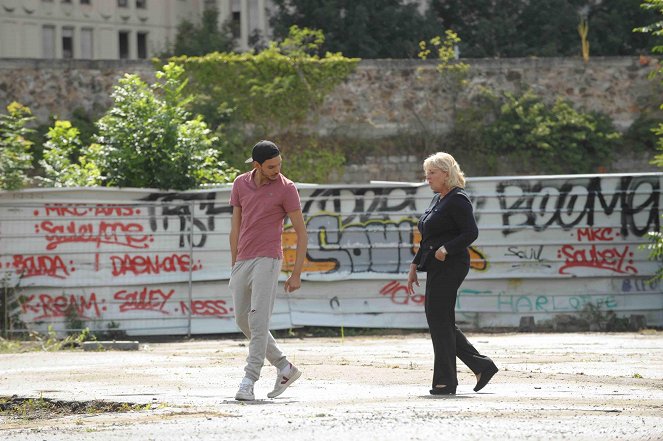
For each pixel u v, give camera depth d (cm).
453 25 13138
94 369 2955
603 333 4762
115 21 15112
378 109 8112
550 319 5025
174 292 4822
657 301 5091
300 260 2170
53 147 5478
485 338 4378
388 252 4944
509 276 5028
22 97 7706
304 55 8031
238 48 15012
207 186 5003
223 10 15138
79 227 4769
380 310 4934
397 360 3216
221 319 4847
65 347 4391
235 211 2181
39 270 4731
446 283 2195
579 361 3102
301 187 4919
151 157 5012
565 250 5062
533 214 5050
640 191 5091
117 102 5188
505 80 8194
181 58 7875
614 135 8075
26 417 2045
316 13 12150
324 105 8031
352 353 3556
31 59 7712
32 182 5297
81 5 14775
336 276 4916
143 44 15338
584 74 8225
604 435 1580
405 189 4966
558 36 12706
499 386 2400
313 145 7988
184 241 4847
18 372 2884
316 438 1580
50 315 4725
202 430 1700
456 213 2186
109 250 4784
